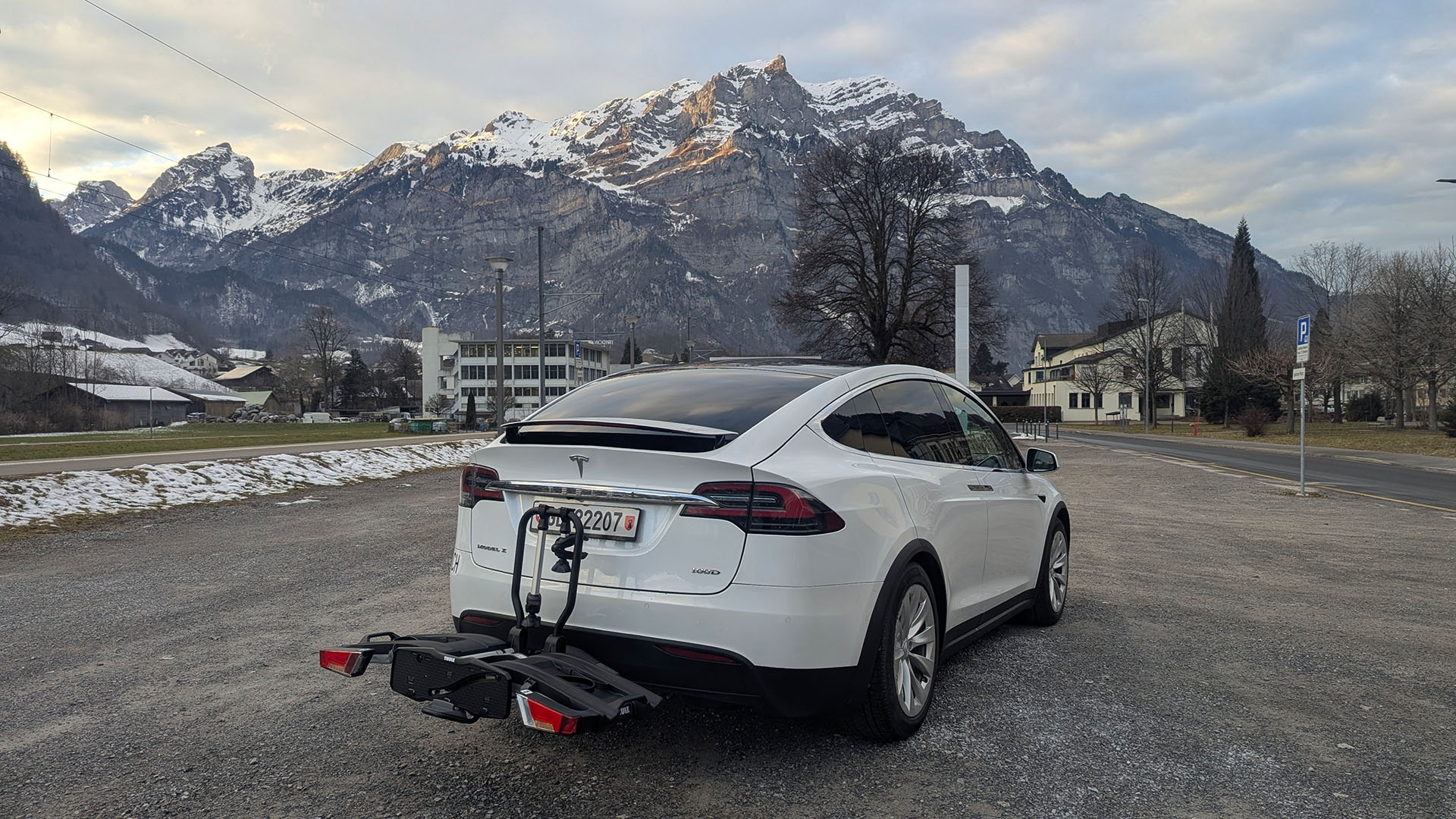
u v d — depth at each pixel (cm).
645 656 322
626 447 339
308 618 587
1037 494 550
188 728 382
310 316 11025
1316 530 1104
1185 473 2038
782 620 308
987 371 13575
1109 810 304
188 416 10688
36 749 358
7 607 623
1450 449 2998
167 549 891
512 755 351
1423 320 4212
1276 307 6656
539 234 3319
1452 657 511
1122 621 596
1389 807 308
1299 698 432
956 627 427
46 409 6438
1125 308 6712
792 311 4684
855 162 4547
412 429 5166
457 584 369
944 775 333
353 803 306
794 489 317
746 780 328
